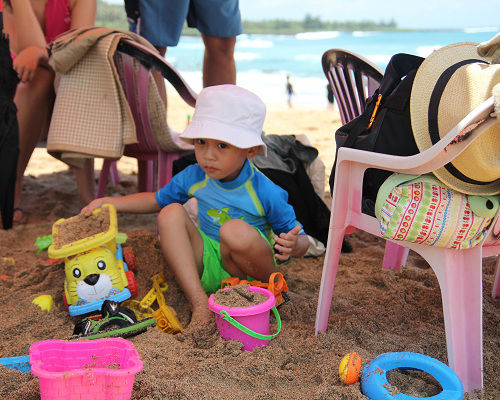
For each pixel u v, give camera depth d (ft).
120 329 6.27
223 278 7.80
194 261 7.43
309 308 7.29
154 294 7.54
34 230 10.67
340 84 8.35
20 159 10.93
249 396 5.20
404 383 5.39
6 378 5.27
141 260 8.25
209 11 12.54
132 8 12.20
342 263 9.23
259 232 7.45
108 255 7.16
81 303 6.97
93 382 4.58
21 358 5.67
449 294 5.57
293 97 44.47
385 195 5.67
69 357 5.13
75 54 9.09
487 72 5.07
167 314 6.84
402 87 5.89
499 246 6.04
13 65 10.12
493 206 5.44
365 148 6.19
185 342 6.39
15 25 10.90
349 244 9.85
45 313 7.01
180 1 11.73
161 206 8.29
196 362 5.78
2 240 10.03
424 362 5.27
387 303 7.51
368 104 6.39
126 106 9.37
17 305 7.13
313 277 8.66
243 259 7.38
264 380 5.48
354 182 6.24
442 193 5.51
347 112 8.41
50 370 5.07
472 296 5.54
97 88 9.36
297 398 5.15
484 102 4.68
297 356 5.95
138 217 11.70
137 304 7.36
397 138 6.01
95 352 5.18
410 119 5.85
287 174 9.45
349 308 7.41
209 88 7.55
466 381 5.58
